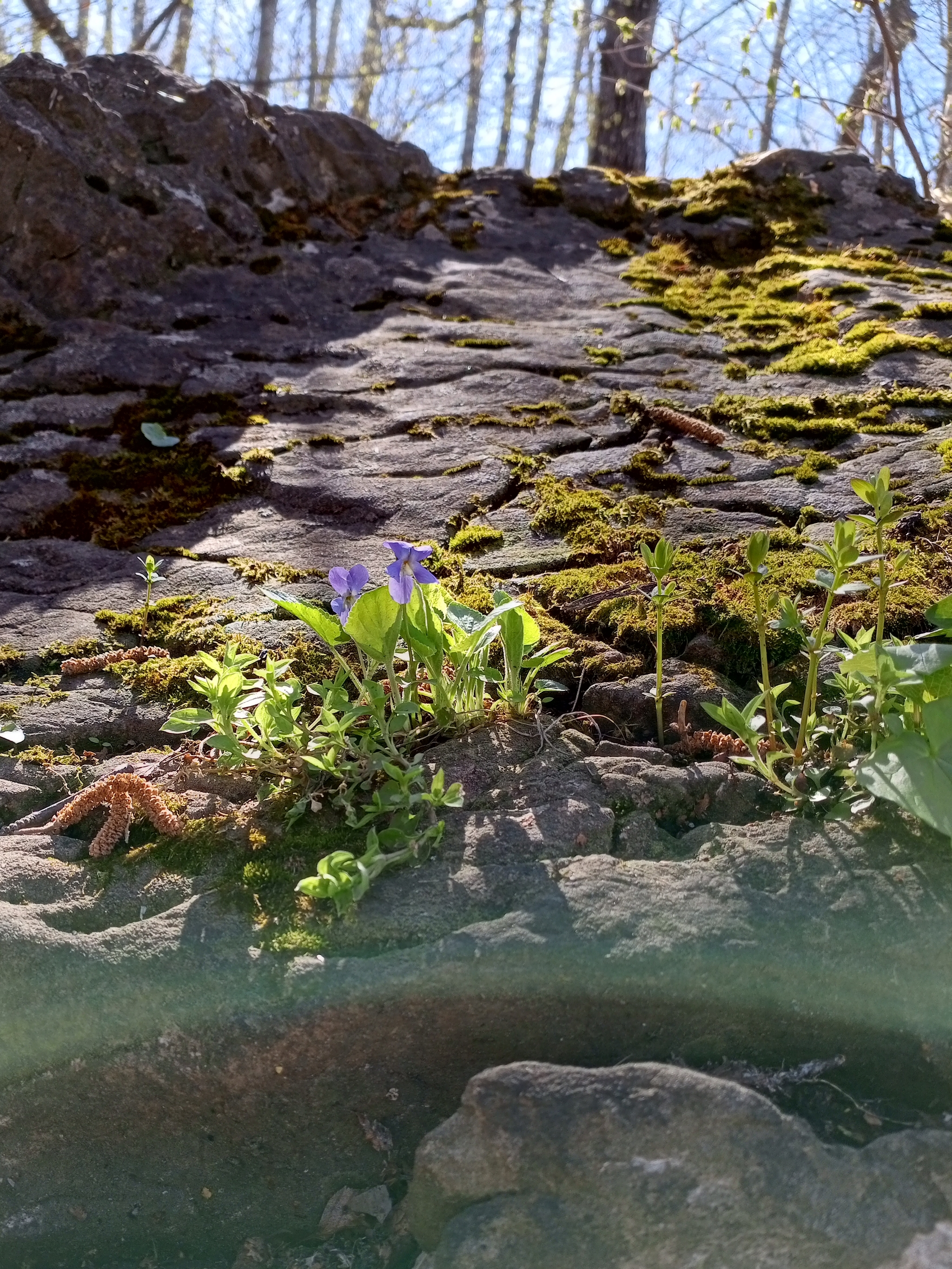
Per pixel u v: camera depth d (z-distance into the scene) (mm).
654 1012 360
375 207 1173
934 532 608
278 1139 376
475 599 573
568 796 429
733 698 495
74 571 650
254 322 964
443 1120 372
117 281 973
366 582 435
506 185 1221
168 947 375
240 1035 359
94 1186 380
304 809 428
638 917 369
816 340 906
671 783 435
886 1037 353
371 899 383
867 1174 303
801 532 623
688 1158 306
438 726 471
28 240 958
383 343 934
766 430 766
